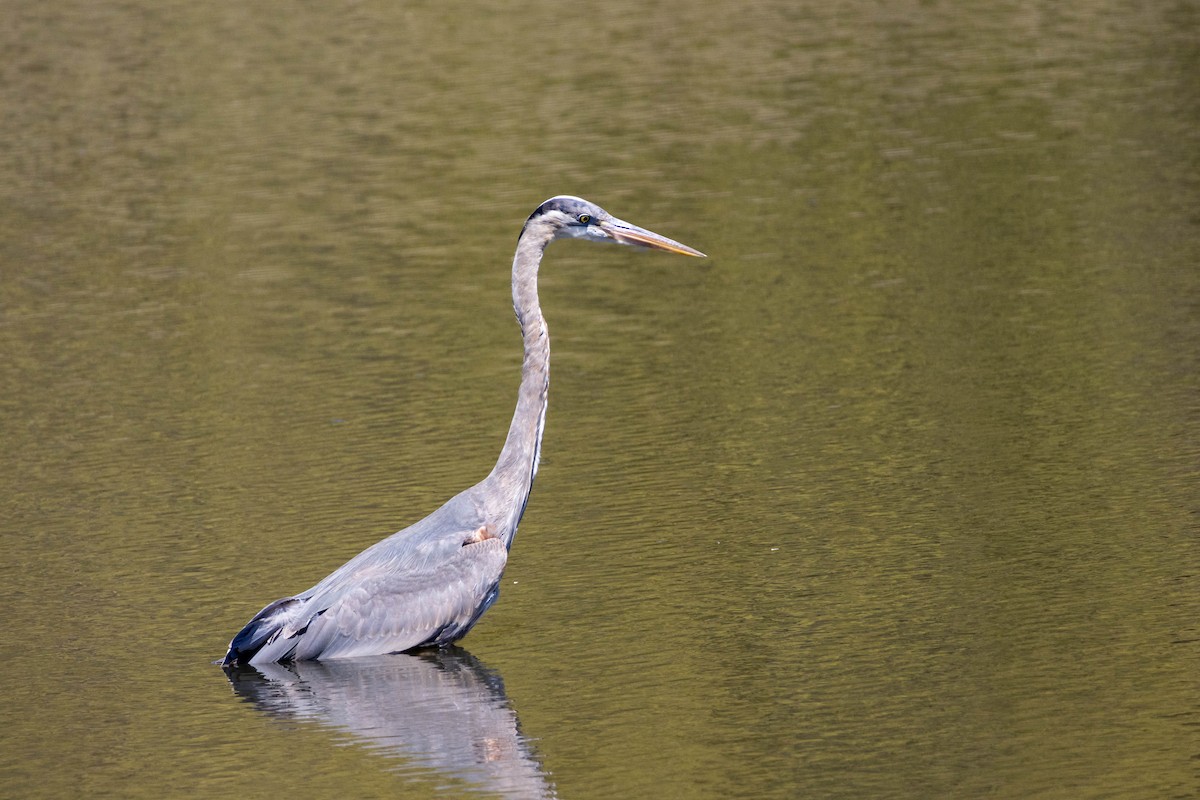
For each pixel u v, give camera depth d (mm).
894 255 21250
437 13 39000
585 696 10531
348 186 26547
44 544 13711
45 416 17312
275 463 15422
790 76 32250
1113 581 11641
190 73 34438
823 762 9430
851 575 12109
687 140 27938
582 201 12062
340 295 21328
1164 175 23734
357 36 37094
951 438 14852
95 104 32594
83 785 9719
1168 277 19281
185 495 14703
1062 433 14742
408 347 19109
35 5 41375
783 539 12891
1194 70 30172
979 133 27094
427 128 29703
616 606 11898
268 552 13211
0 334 20422
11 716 10703
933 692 10211
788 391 16609
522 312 12031
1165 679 10141
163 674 11273
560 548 13031
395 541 11867
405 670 11188
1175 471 13594
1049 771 9148
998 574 11914
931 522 12984
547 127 29406
